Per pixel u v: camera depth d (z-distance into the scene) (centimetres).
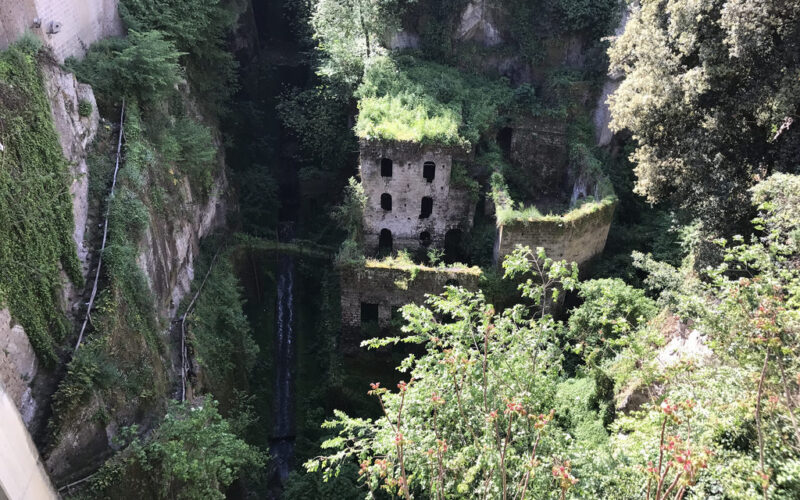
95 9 2100
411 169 2525
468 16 3042
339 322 2519
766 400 945
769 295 1043
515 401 984
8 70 1368
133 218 1695
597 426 1812
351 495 1644
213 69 2844
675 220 2273
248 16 3391
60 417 1240
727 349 1070
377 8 2820
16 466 956
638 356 1178
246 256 2855
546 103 2978
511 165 2977
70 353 1355
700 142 1820
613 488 1041
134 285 1599
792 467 855
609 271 2484
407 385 994
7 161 1272
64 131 1602
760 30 1543
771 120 1702
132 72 2003
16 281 1231
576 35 3028
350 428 1134
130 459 1292
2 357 1149
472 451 1023
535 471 964
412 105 2638
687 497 940
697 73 1733
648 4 2009
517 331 1212
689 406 873
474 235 2630
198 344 1970
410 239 2728
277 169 3516
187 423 1399
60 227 1435
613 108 2086
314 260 2959
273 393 2484
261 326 2742
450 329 1198
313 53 3281
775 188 1357
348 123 2970
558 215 2553
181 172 2262
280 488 2109
